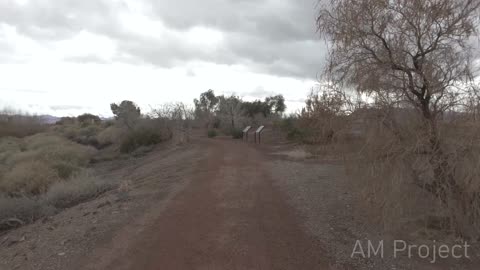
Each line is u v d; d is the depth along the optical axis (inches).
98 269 217.5
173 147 1101.1
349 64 242.2
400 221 246.7
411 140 220.5
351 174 251.0
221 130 1835.6
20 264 240.5
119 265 221.1
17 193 560.7
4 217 371.6
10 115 2090.3
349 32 236.4
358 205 304.8
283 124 1174.3
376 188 225.5
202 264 217.0
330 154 271.1
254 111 2153.1
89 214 345.7
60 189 491.5
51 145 1114.1
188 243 250.1
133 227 291.4
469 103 210.7
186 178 502.9
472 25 219.9
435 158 215.6
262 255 227.9
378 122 225.3
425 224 245.3
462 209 220.5
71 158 925.2
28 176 615.2
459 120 213.8
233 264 215.9
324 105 254.2
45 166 676.7
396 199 220.8
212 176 504.7
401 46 226.1
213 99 2260.1
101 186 514.6
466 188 210.2
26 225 361.1
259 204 348.2
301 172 513.7
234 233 267.0
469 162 203.3
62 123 2839.6
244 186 432.5
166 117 1312.7
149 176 593.0
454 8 220.5
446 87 218.8
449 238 235.8
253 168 571.5
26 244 283.9
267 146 994.1
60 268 223.8
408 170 222.7
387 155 223.5
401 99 224.7
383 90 227.9
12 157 922.1
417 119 223.6
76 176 641.0
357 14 234.5
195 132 1872.5
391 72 228.5
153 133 1288.1
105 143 1551.4
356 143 240.8
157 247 245.3
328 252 231.1
